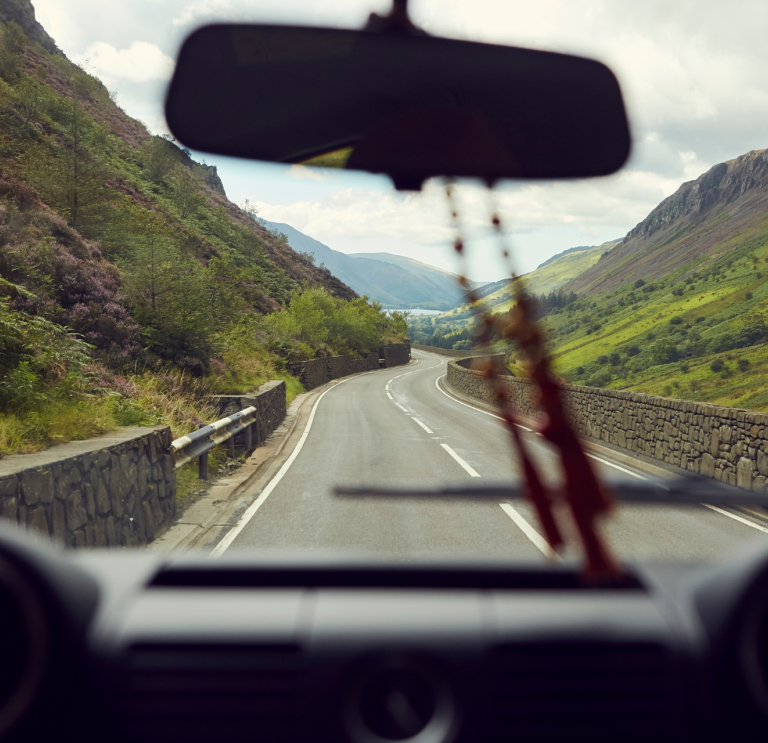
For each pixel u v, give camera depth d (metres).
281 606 1.32
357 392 34.72
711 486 1.56
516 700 1.19
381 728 1.17
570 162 1.11
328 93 1.04
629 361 189.38
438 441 15.73
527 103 1.07
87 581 1.34
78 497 5.38
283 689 1.19
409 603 1.32
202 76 1.22
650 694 1.21
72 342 9.85
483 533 7.20
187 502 8.74
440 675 1.19
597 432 16.72
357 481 10.45
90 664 1.22
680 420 12.12
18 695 1.13
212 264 29.84
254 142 1.26
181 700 1.20
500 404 0.93
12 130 29.72
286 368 33.81
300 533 7.25
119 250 22.56
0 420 6.42
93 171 24.31
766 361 153.00
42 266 14.40
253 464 12.26
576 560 1.47
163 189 49.81
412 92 1.03
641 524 7.90
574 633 1.21
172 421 11.05
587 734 1.20
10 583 1.15
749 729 1.18
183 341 16.61
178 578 1.43
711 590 1.28
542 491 0.93
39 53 55.12
